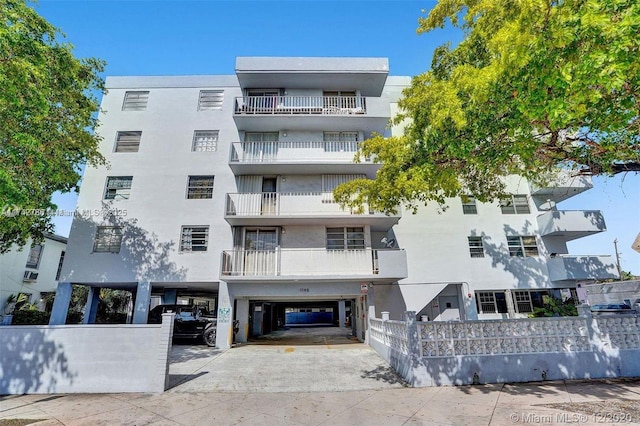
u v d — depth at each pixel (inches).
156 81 685.3
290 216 560.4
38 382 280.5
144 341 291.7
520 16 174.1
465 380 278.7
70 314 698.8
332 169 602.5
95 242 595.2
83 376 282.8
